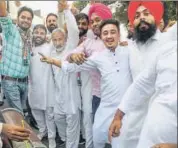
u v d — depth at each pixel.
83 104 3.77
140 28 2.94
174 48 1.98
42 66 4.28
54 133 4.22
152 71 2.13
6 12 4.04
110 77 3.06
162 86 1.98
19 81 4.28
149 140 2.01
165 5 2.82
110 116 3.07
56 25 4.89
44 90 4.24
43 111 4.46
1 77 4.21
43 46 4.39
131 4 3.04
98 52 3.23
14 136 1.99
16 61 4.22
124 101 2.36
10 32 4.15
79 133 3.93
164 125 1.94
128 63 3.05
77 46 3.79
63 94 3.83
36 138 2.41
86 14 3.88
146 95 2.26
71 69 3.24
